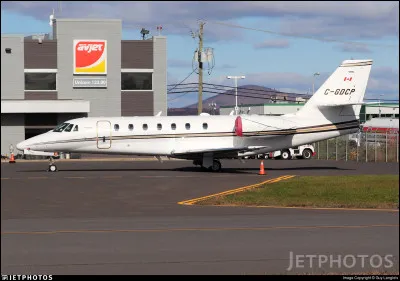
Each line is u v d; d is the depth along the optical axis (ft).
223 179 350.64
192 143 415.85
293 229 178.19
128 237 164.96
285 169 451.53
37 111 646.33
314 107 424.87
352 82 422.82
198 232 173.17
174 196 273.54
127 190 295.89
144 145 413.39
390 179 334.03
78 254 143.13
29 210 228.22
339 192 279.69
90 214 216.74
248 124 416.46
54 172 416.67
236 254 142.92
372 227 181.68
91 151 415.85
